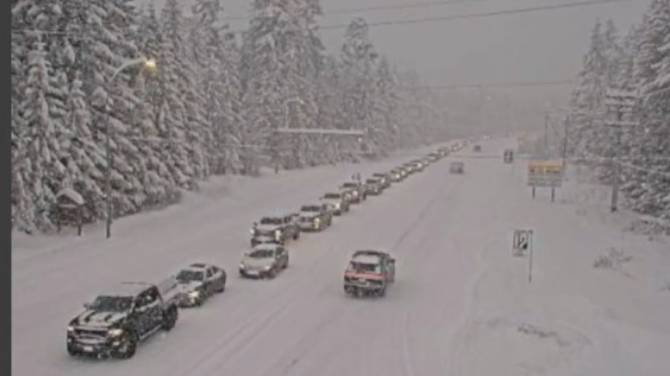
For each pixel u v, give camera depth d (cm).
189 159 5988
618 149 5919
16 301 2550
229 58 7412
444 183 8988
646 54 5591
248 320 2439
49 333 2167
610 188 7481
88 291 2761
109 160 4019
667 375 1934
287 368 1914
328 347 2141
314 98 9706
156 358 1953
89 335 1903
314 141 9850
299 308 2653
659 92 4956
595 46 9750
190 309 2580
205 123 6259
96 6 4072
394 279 3225
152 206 5088
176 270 3247
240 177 7325
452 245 4281
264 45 8288
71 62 3875
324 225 4872
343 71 11525
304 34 9312
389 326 2420
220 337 2206
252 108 8250
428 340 2248
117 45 4350
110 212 4000
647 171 5281
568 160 11462
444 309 2692
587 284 3172
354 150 11375
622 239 4538
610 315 2592
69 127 3928
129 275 3089
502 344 2197
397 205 6475
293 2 8675
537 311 2642
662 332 2384
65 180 3872
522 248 3136
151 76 5169
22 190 3662
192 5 7244
